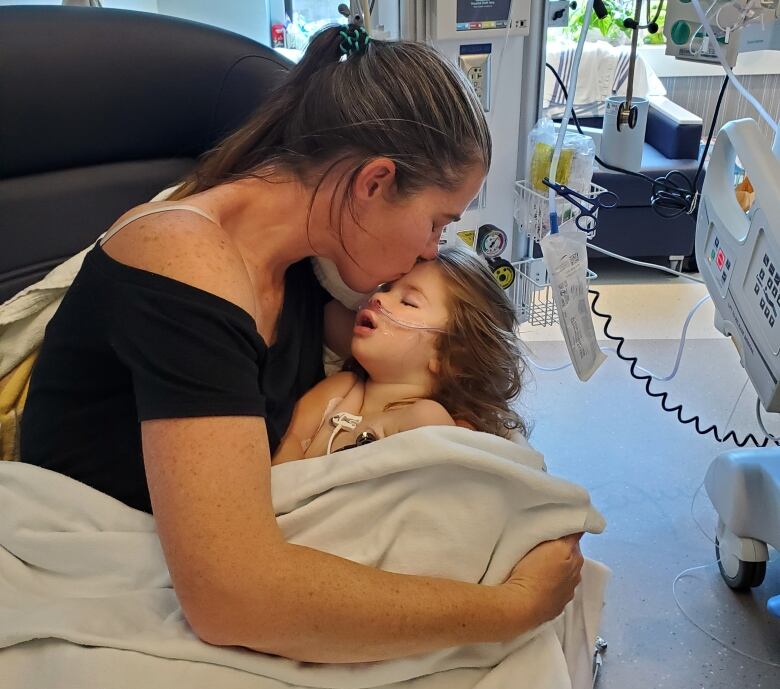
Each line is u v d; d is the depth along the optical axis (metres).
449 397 1.12
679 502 1.78
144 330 0.72
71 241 1.11
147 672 0.75
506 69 1.69
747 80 3.12
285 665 0.78
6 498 0.90
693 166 2.87
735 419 2.07
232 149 0.95
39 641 0.79
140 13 1.12
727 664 1.37
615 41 2.73
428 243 0.97
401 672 0.82
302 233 0.91
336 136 0.85
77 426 0.87
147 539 0.88
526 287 1.93
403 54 0.88
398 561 0.89
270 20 2.34
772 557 1.61
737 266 1.19
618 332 2.58
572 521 0.91
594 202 1.40
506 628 0.83
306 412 1.09
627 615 1.47
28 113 1.03
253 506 0.70
